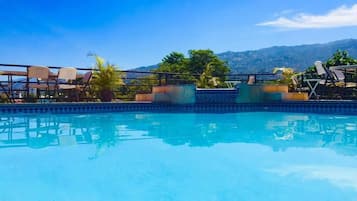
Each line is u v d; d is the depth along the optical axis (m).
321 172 3.29
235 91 9.53
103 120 7.08
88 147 4.44
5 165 3.49
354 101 8.28
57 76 8.45
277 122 6.93
